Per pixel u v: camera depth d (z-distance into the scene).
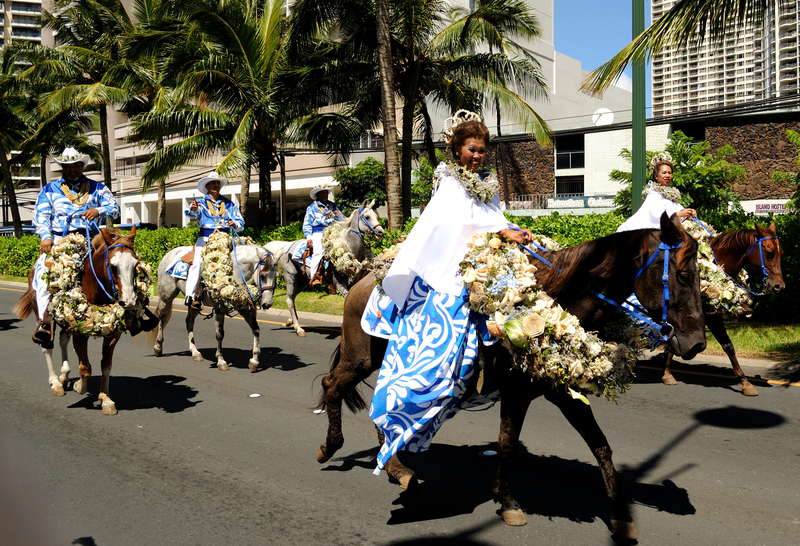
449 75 18.53
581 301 3.83
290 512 4.39
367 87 19.14
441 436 5.96
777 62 173.62
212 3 19.12
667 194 7.08
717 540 3.87
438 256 3.94
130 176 45.72
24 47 29.86
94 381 8.47
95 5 28.81
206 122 20.86
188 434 6.16
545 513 4.29
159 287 10.11
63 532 4.09
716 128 28.36
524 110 18.12
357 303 4.55
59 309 6.54
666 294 3.55
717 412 6.55
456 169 3.97
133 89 27.09
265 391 7.84
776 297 10.88
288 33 18.81
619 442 5.69
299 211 35.69
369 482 4.91
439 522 4.19
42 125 30.70
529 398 4.00
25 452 5.63
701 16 8.84
